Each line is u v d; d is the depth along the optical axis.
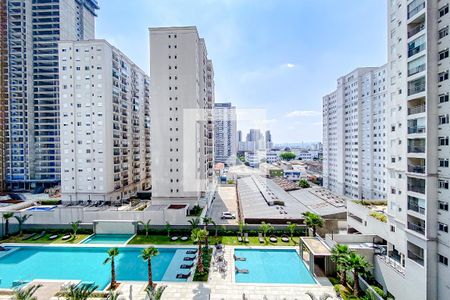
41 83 77.19
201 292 24.02
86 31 92.94
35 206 49.03
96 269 29.44
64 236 38.81
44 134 76.81
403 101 24.34
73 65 52.59
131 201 53.94
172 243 36.12
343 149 68.75
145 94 75.31
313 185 81.81
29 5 76.44
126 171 62.28
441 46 20.30
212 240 36.94
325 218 42.00
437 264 20.41
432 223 20.53
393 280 23.97
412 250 22.38
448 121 19.70
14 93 74.38
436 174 20.62
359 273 22.91
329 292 23.98
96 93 52.56
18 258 32.62
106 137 52.78
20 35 74.19
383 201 37.66
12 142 74.62
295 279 26.72
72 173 53.00
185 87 45.06
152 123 45.59
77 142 52.88
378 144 56.62
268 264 30.03
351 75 65.06
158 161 45.53
